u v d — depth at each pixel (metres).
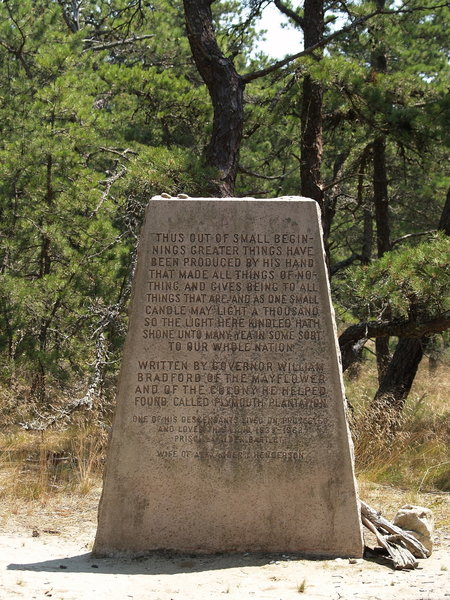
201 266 6.16
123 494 6.13
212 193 11.11
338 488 6.10
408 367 12.93
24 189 12.95
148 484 6.12
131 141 14.99
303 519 6.10
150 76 14.78
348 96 13.23
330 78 12.59
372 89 12.87
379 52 15.44
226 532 6.11
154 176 10.88
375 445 9.51
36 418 10.73
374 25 13.94
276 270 6.16
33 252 13.39
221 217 6.18
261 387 6.14
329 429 6.12
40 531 7.15
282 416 6.13
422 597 5.13
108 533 6.13
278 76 14.53
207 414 6.13
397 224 20.14
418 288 9.62
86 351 11.84
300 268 6.16
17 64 15.98
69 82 13.95
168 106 14.98
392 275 9.88
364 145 15.89
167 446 6.13
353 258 16.86
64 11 22.88
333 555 6.08
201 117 14.84
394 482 8.92
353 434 9.72
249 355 6.14
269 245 6.16
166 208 6.19
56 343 12.23
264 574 5.68
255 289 6.16
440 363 20.95
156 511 6.12
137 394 6.14
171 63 19.75
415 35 17.44
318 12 13.53
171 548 6.11
